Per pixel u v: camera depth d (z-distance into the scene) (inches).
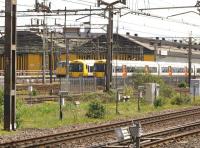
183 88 3585.1
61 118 1536.7
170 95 2625.5
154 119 1617.9
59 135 1151.0
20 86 2827.3
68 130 1288.1
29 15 2516.0
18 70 4441.4
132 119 1576.0
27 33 4943.4
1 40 4303.6
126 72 3828.7
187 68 4781.0
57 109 1808.6
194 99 2546.8
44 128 1325.0
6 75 1269.7
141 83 2748.5
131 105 2146.9
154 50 5605.3
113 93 2420.0
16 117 1348.4
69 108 1813.5
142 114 1811.0
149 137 1115.9
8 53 1266.0
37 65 4520.2
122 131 743.7
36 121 1487.5
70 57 4608.8
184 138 1109.1
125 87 2573.8
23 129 1300.4
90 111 1643.7
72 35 4798.2
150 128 1366.9
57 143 1024.9
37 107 1793.8
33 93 2498.8
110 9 2447.1
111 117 1662.2
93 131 1259.8
